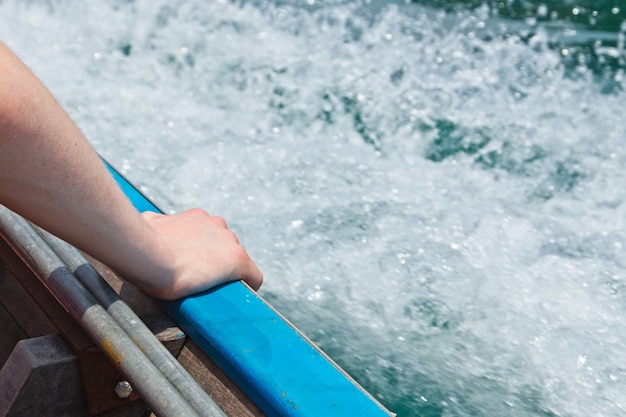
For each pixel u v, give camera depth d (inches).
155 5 163.6
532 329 92.2
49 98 35.6
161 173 116.2
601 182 119.8
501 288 98.3
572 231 109.2
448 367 86.7
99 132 124.6
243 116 131.8
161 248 45.8
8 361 45.2
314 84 140.9
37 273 46.3
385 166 121.3
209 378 48.1
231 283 51.0
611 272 101.4
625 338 91.2
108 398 46.9
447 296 96.7
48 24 155.8
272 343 46.6
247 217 108.3
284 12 164.4
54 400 45.5
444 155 124.6
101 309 43.1
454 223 109.3
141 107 132.0
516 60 152.9
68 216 38.3
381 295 96.5
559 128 132.6
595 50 157.8
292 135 127.6
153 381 39.1
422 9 169.3
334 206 111.3
